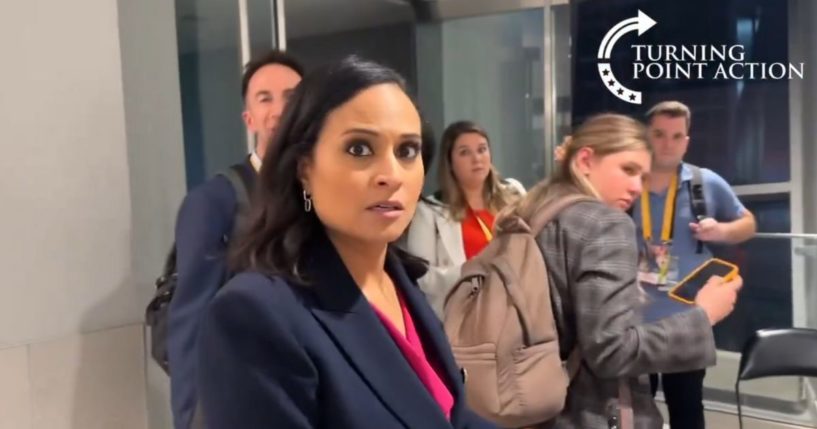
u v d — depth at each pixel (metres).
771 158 2.95
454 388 1.03
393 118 0.89
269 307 0.82
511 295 1.64
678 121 2.89
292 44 3.31
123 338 2.25
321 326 0.87
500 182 3.01
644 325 1.60
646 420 1.68
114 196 2.23
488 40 3.79
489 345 1.62
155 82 2.35
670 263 2.86
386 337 0.92
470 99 3.90
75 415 2.13
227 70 2.50
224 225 1.69
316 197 0.91
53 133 2.09
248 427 0.79
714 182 2.92
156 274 2.34
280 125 0.93
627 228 1.63
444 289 2.55
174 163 2.39
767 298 3.02
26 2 2.03
